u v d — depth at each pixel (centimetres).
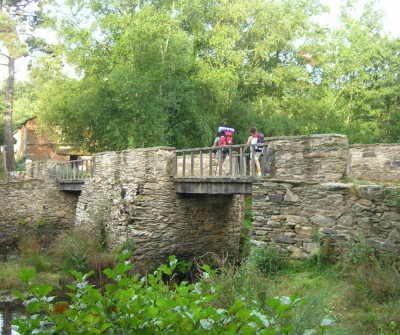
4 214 1817
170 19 2248
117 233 1295
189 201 1284
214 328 291
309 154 845
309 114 2716
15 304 962
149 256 1204
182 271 1203
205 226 1313
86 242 1323
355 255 736
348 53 2844
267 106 2752
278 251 861
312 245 817
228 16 2647
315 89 2988
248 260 830
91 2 2372
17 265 1231
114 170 1395
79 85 2330
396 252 706
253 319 292
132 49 2086
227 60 2597
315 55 2945
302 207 844
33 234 1805
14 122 4366
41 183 1888
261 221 905
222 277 616
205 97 2409
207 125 2233
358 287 636
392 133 2936
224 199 1367
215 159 1307
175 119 2248
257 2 2678
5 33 2438
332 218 797
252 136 1065
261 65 2938
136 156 1265
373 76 3088
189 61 2255
